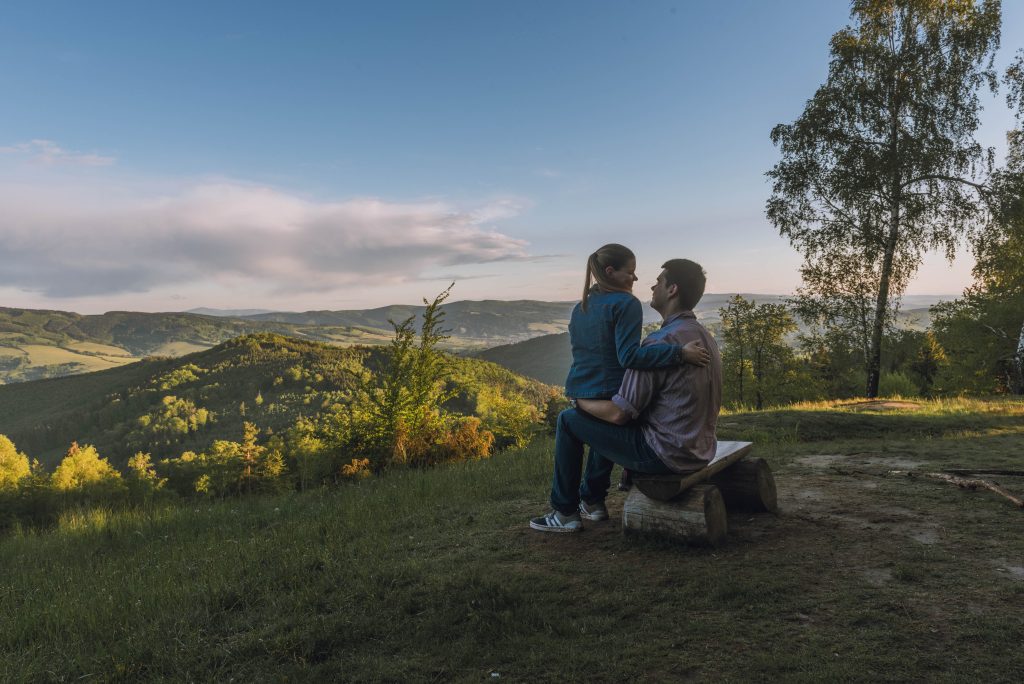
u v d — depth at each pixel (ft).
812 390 91.20
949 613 6.97
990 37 62.85
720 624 7.15
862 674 5.74
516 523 12.84
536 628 7.48
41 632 9.63
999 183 65.21
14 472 208.33
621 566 9.40
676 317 10.02
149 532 21.18
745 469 11.75
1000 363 86.17
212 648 8.00
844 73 68.85
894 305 69.87
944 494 12.71
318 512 19.11
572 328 10.70
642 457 9.98
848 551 9.37
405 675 6.66
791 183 71.41
